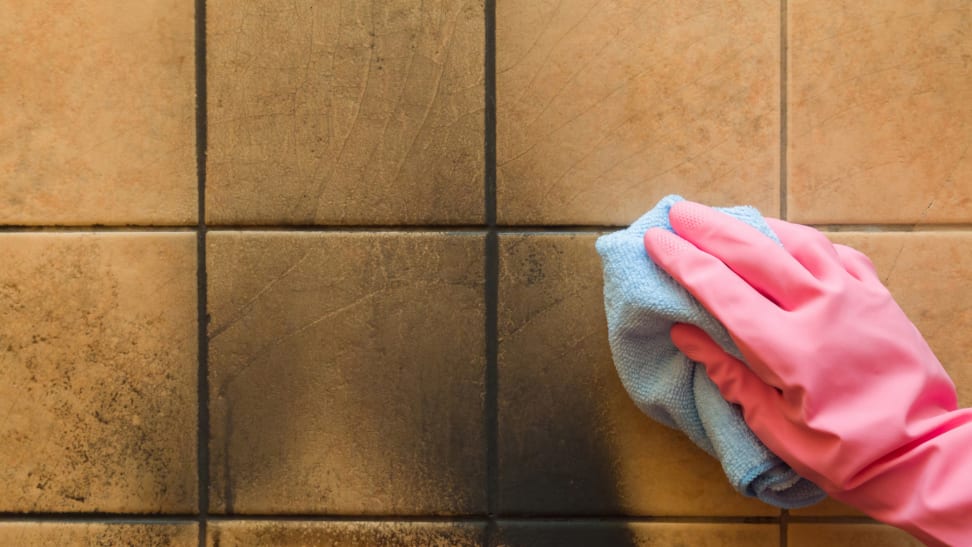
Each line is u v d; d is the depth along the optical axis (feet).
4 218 2.39
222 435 2.39
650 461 2.37
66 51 2.39
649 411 2.31
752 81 2.38
